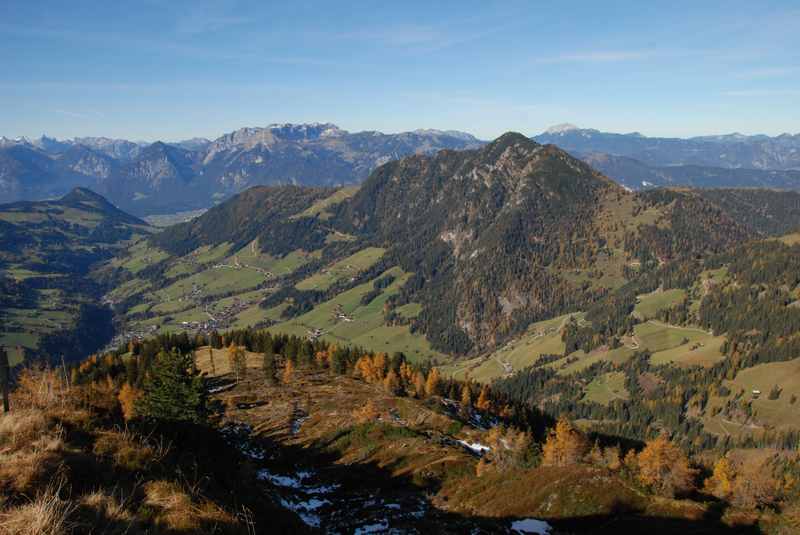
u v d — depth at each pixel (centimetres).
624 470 6681
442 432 9294
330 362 15600
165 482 1430
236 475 2119
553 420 17600
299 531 1945
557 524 5122
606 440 15838
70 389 2053
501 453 7000
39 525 995
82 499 1177
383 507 5338
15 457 1313
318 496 5669
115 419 1934
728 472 7688
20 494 1150
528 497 5600
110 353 18838
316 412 10200
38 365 2073
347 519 4806
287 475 6488
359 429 8456
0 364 1667
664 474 6350
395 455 7325
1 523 1002
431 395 13438
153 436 1895
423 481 6438
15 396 1847
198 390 3775
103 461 1466
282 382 13262
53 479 1242
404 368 15962
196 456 1958
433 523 4906
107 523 1126
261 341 18838
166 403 3650
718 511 5119
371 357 17275
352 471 6788
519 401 17525
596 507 5241
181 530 1223
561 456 6656
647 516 5041
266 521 1811
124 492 1324
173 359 3903
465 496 5997
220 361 16025
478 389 16550
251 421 9644
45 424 1577
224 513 1402
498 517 5338
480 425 12025
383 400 11225
